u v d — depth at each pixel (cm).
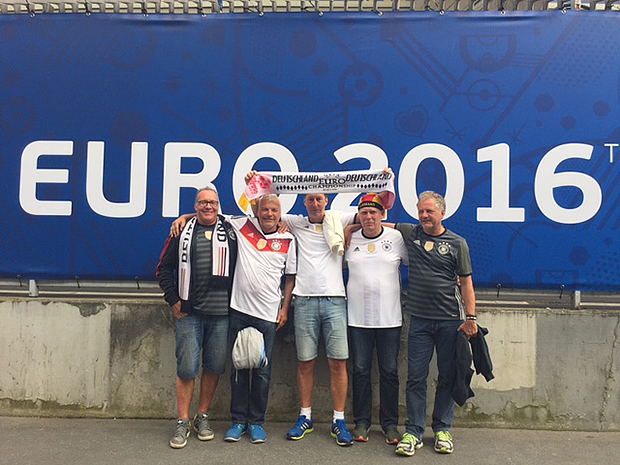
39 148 439
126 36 439
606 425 412
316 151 435
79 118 439
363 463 351
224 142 436
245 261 376
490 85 430
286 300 393
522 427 414
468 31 431
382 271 377
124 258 436
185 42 438
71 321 424
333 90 434
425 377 375
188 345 373
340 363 379
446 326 364
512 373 415
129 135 438
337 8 439
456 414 416
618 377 413
